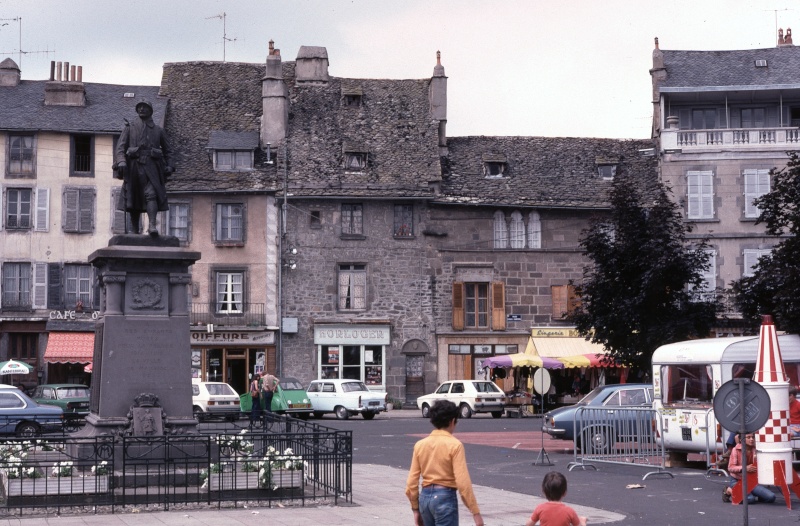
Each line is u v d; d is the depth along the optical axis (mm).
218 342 44812
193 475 15602
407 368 46094
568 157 49125
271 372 45156
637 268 32906
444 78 49031
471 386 41594
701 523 13859
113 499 14156
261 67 51750
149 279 16719
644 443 21328
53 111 45688
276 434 15531
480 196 46469
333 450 15406
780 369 15797
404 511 14391
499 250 46438
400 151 47375
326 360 45656
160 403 16359
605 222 34531
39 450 17516
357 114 49031
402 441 28781
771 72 46344
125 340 16469
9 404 27969
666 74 46969
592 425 22016
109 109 46531
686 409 20859
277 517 13734
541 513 8531
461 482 9047
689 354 20984
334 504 15039
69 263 45188
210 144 46062
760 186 45250
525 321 46500
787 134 45156
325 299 45750
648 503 15883
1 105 45594
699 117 47188
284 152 46656
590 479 19312
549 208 46688
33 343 44875
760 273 25859
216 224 45562
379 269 46000
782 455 15617
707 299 33906
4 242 44875
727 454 19016
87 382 45438
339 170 46344
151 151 17250
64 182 45250
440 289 46281
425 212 46312
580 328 33719
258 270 45406
